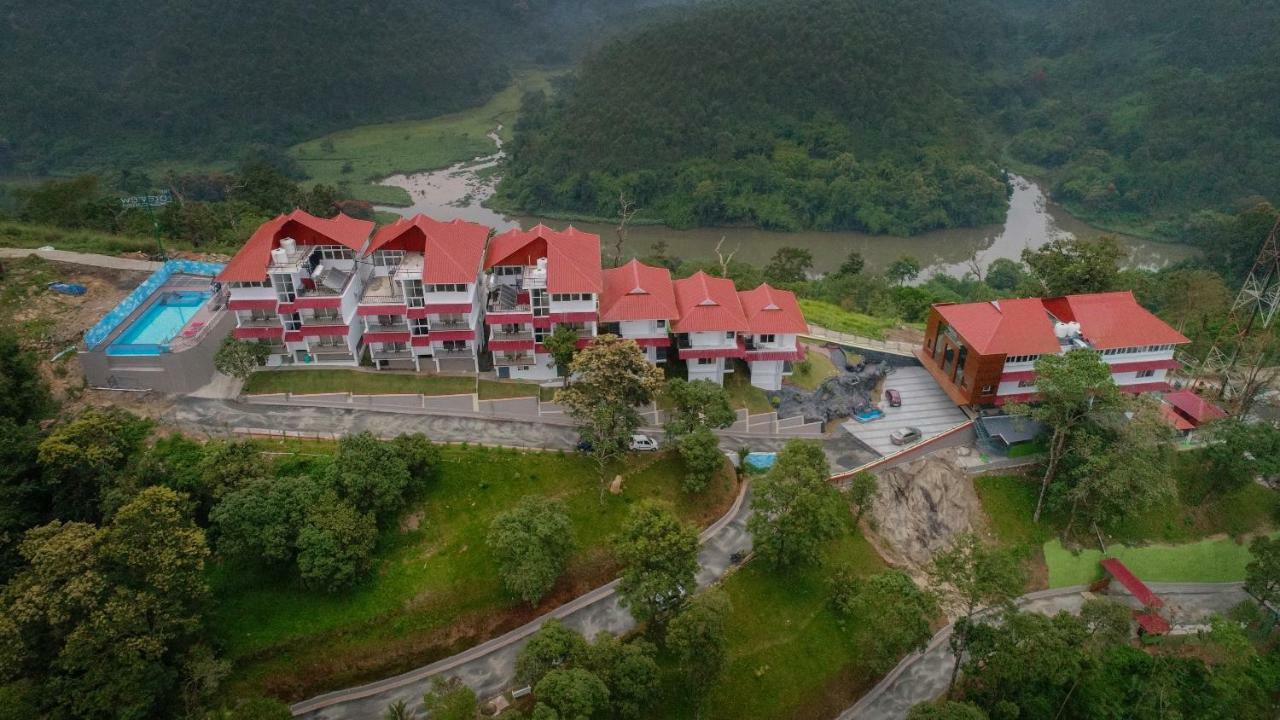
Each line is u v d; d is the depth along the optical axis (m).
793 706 70.38
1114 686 70.38
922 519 90.44
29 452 68.00
